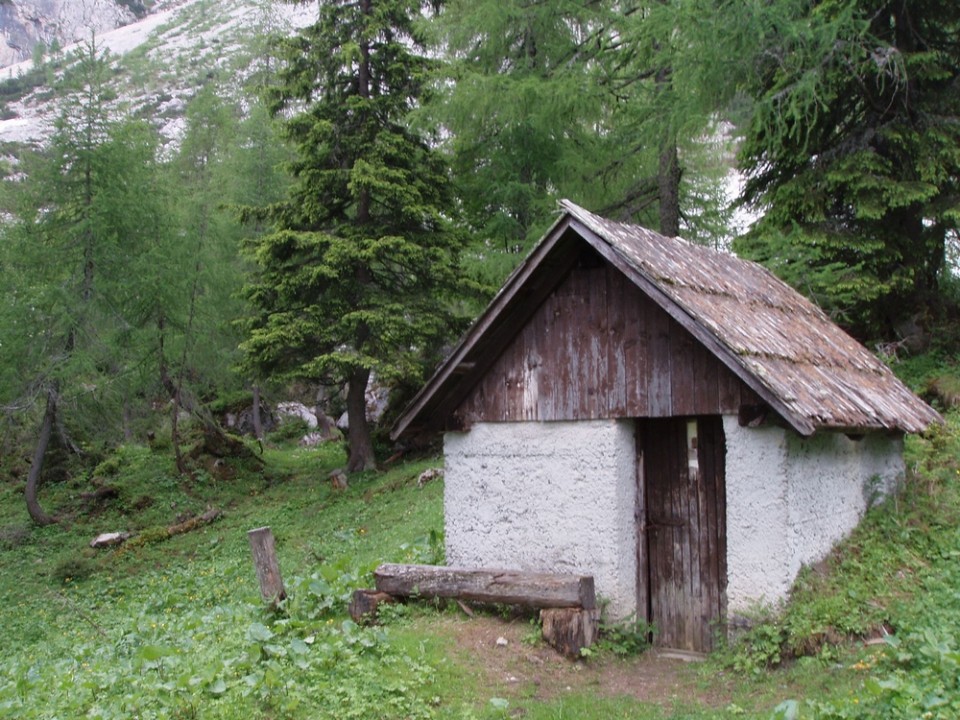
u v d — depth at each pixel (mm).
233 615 8984
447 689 6801
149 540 19266
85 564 17734
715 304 8195
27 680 7723
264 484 23359
